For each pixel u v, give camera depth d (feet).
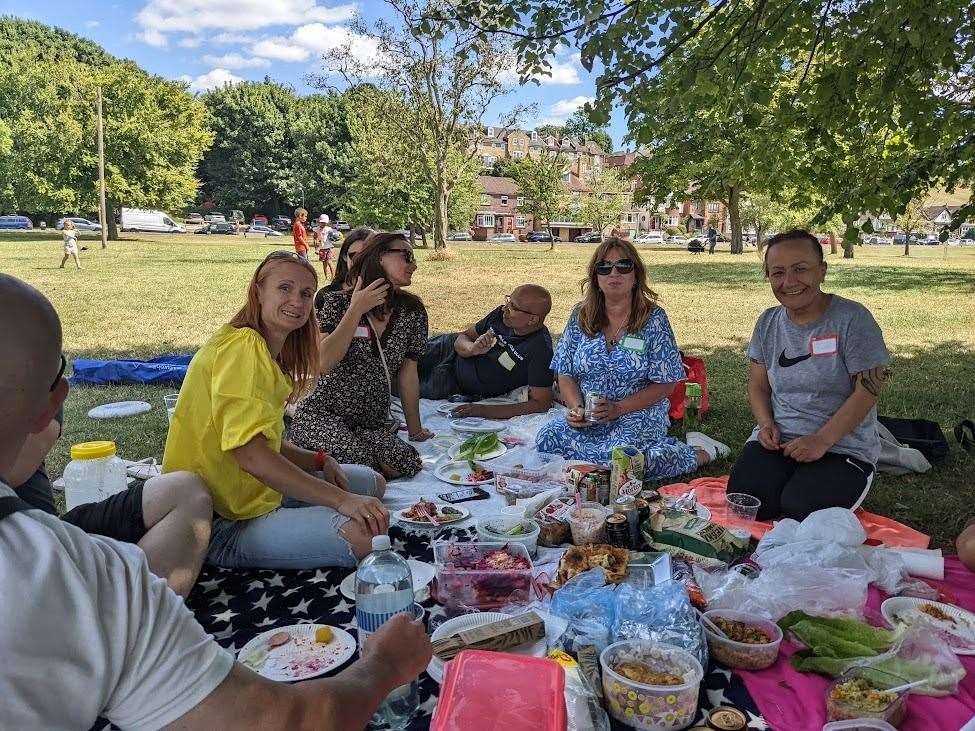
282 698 3.72
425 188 118.83
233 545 9.23
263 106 202.28
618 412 13.61
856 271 71.46
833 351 11.39
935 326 35.01
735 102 12.92
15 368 3.22
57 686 3.01
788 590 7.73
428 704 6.38
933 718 6.30
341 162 193.67
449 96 85.66
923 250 148.66
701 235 228.63
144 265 70.18
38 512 3.31
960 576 9.16
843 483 10.77
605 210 208.54
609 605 7.19
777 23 12.82
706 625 7.21
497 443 14.33
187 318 36.47
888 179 15.29
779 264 11.44
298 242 68.18
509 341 17.49
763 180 17.16
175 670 3.37
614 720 6.22
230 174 207.72
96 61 226.99
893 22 11.33
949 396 21.04
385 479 12.71
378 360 13.11
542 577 8.64
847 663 6.74
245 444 8.59
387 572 7.00
